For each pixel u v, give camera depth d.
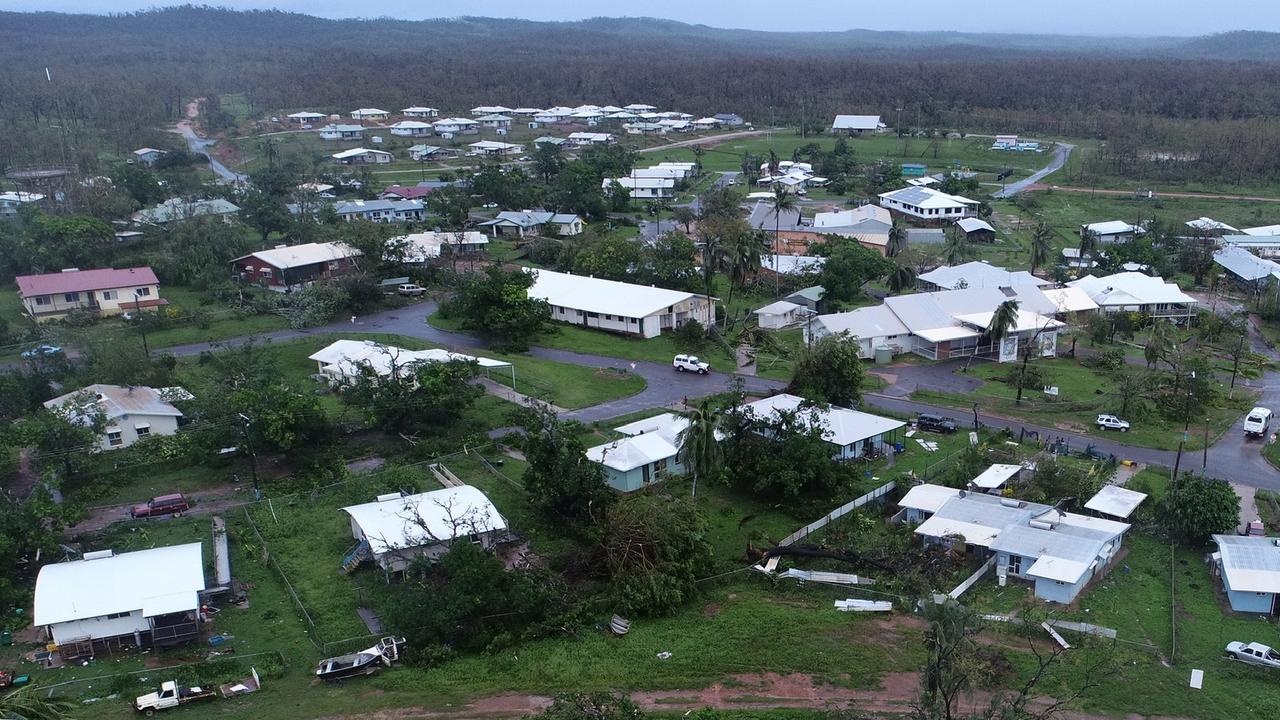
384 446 74.19
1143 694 45.78
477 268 130.38
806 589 56.66
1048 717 41.59
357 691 45.91
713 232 143.50
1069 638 50.47
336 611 52.44
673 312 106.19
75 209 144.38
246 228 146.75
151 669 46.97
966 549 60.28
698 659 49.00
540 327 104.38
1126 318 110.44
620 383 89.25
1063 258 147.75
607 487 63.28
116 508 64.00
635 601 53.19
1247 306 123.88
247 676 46.75
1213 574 58.16
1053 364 100.25
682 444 66.62
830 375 83.06
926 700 41.44
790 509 66.06
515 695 45.88
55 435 66.00
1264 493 67.19
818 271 127.25
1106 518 63.44
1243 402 87.69
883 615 53.47
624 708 41.34
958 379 94.31
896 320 102.94
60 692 44.72
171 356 89.69
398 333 103.38
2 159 185.12
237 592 54.53
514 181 179.75
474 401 82.75
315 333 103.69
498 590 51.44
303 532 61.31
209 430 68.69
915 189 184.38
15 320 105.38
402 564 56.59
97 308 107.62
